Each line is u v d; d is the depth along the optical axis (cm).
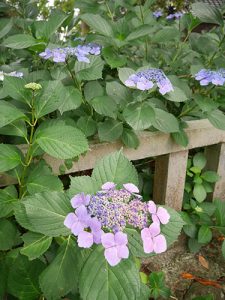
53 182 45
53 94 44
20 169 48
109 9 92
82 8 92
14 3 94
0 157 42
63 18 62
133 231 34
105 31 69
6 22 69
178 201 75
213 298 59
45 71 61
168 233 35
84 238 30
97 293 31
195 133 69
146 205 33
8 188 47
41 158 53
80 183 37
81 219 31
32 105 44
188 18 85
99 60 60
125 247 30
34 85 42
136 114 53
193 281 66
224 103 67
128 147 62
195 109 67
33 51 65
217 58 76
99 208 31
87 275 32
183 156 71
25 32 78
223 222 71
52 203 35
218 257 72
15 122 46
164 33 75
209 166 79
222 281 67
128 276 32
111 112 56
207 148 78
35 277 43
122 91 61
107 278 32
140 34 67
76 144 41
